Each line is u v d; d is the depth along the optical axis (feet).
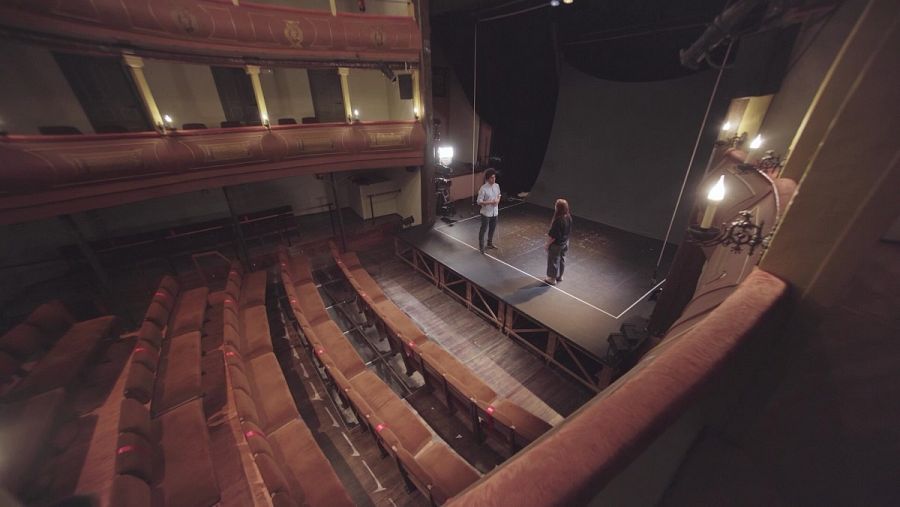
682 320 6.55
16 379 13.94
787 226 3.69
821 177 3.35
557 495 1.79
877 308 5.60
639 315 19.12
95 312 22.22
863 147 3.02
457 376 16.33
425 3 26.86
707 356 2.73
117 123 25.90
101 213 27.25
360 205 36.29
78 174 17.70
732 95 15.06
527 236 29.86
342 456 14.60
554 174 36.55
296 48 23.50
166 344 17.07
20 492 9.39
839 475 3.53
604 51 27.94
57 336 16.16
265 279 24.71
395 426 14.35
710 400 3.96
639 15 23.17
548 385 18.16
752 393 4.13
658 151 28.32
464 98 42.16
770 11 10.73
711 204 6.21
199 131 21.89
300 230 34.12
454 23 34.81
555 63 31.76
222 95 29.48
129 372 13.58
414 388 18.53
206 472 11.22
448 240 29.40
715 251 10.03
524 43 32.09
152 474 10.91
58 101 23.66
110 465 10.68
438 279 27.14
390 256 32.89
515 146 38.81
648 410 2.28
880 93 2.85
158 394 14.06
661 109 27.58
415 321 23.49
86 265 25.36
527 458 2.03
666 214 28.55
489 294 21.70
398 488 13.39
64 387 12.92
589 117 32.37
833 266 3.37
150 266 27.17
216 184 23.44
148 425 11.63
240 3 21.12
